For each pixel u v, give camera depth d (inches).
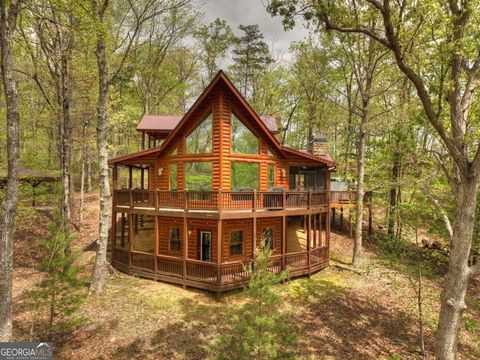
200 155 548.7
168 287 478.3
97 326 354.0
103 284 469.4
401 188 564.4
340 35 582.9
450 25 268.7
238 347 233.3
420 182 408.8
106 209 459.2
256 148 588.1
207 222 540.4
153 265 513.3
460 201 308.0
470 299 523.2
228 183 535.2
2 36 277.4
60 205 525.7
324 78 980.6
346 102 1125.7
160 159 616.7
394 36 274.8
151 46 982.4
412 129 509.0
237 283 460.4
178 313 393.4
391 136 599.5
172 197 504.4
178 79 1188.5
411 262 508.4
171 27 935.7
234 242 557.3
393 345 372.2
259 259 256.8
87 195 1114.7
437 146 486.3
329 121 1189.7
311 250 569.9
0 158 704.4
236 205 479.2
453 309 289.6
